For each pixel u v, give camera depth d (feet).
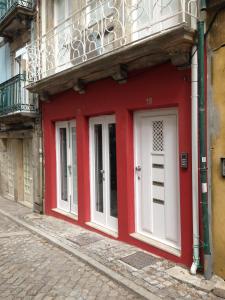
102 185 24.26
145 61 18.39
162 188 19.24
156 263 17.78
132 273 16.76
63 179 29.81
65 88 26.16
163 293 14.70
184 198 17.04
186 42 15.58
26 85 30.86
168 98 17.75
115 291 15.55
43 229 25.61
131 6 19.66
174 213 18.45
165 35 15.83
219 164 15.25
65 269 18.24
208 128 15.66
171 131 18.49
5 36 37.32
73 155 28.02
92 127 24.97
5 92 35.96
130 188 20.88
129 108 20.39
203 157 15.49
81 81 23.81
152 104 18.72
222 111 15.03
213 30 15.26
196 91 15.96
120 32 21.39
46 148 30.68
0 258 20.20
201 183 15.60
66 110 27.09
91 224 24.76
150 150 19.92
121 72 19.70
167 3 18.10
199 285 15.07
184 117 16.90
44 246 22.27
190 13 15.72
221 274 15.38
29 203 36.65
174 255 17.76
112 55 19.15
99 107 23.04
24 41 34.50
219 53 15.06
